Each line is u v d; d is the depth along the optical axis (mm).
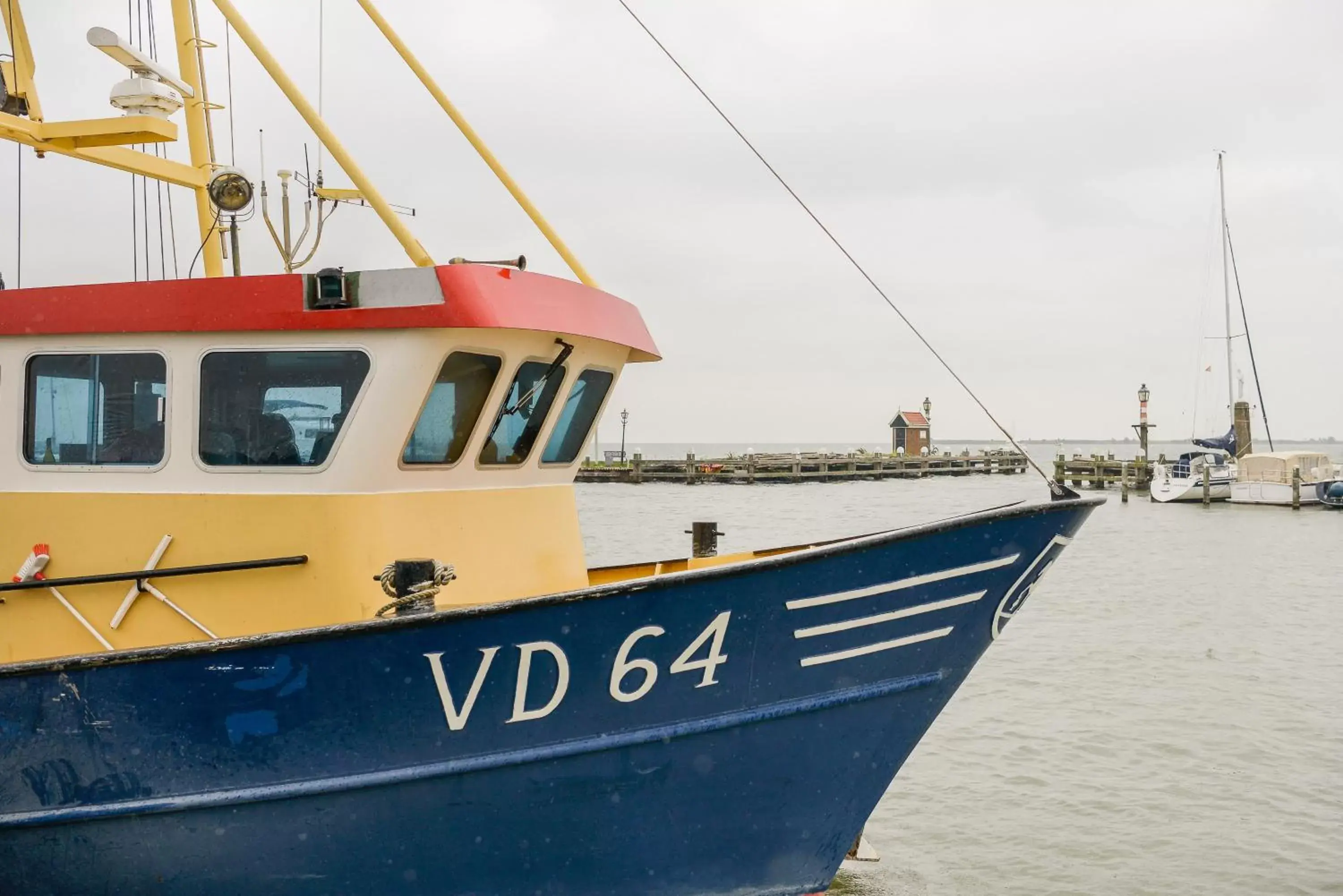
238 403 5840
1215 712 14164
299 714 5293
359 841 5535
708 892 6129
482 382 6027
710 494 61406
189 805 5395
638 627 5453
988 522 5926
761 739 5887
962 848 9914
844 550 5629
